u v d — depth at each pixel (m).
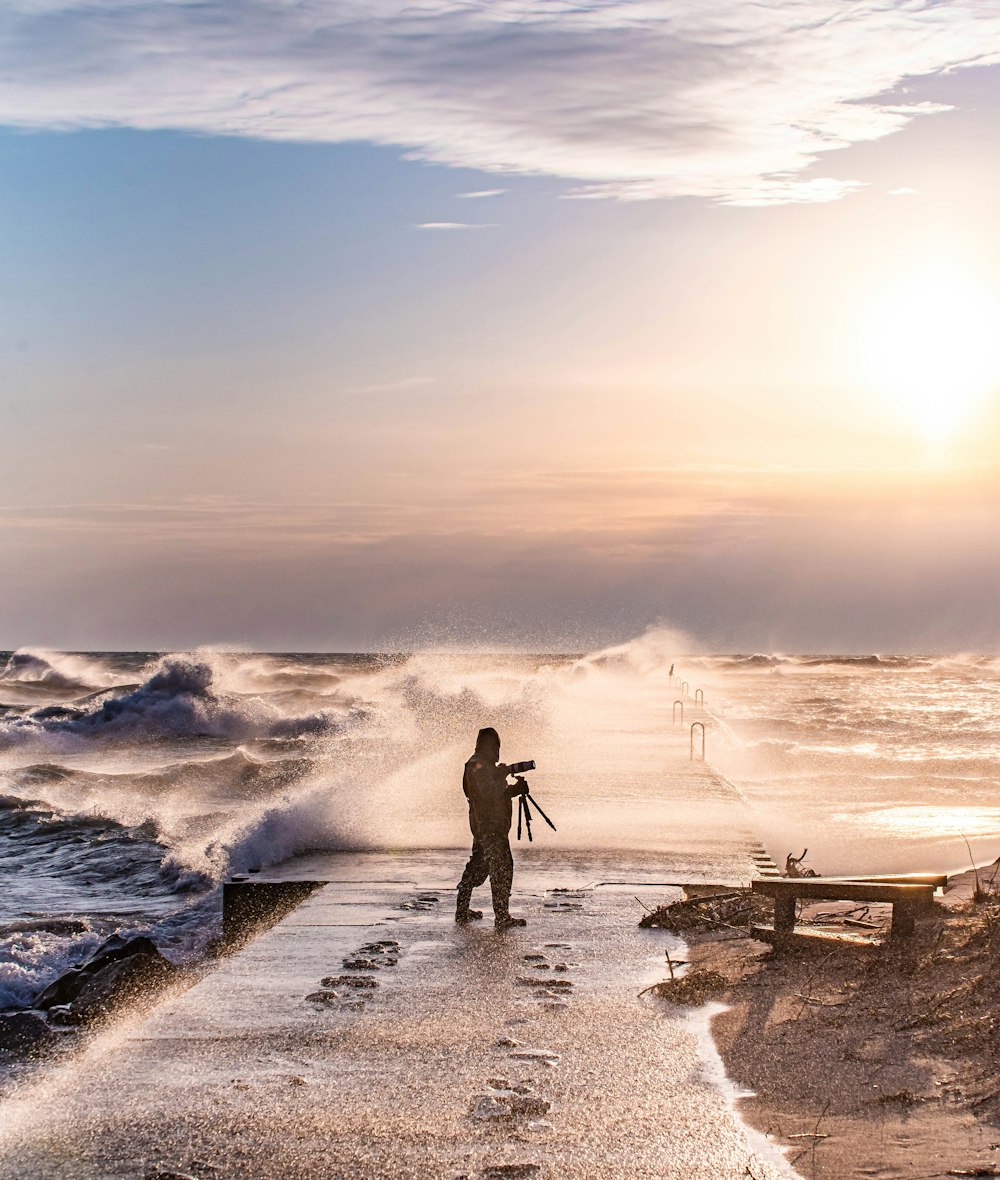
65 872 17.64
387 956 8.84
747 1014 7.21
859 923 9.62
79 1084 6.15
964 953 8.16
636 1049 6.59
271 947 9.13
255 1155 5.20
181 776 27.25
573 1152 5.17
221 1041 6.85
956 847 17.27
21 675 80.38
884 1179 4.77
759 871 12.04
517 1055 6.53
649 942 9.28
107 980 8.95
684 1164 5.02
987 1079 5.79
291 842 14.29
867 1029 6.73
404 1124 5.53
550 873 11.96
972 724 45.97
